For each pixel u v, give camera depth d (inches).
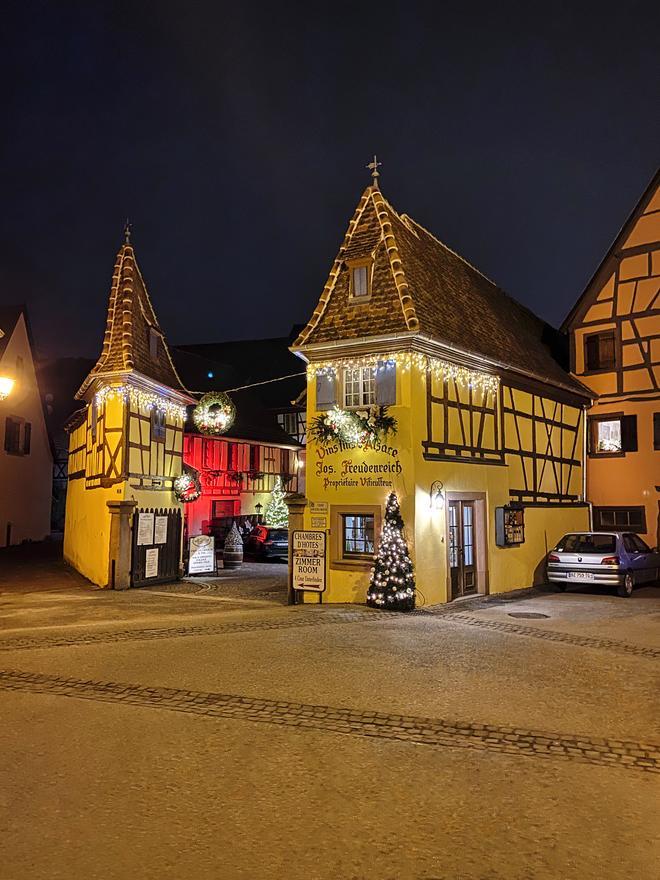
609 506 817.5
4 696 270.5
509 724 244.2
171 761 207.0
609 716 254.8
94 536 749.3
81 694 273.3
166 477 782.5
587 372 847.7
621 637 405.7
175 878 145.5
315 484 560.7
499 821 172.2
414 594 503.5
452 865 151.6
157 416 772.0
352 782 193.9
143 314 784.3
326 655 343.0
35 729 233.6
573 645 380.5
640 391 809.5
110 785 190.2
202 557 829.8
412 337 522.6
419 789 190.1
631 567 625.3
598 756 216.5
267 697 270.5
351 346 552.4
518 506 645.9
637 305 820.0
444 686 289.4
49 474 1363.2
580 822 172.4
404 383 527.2
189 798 182.7
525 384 703.1
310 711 254.5
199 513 1267.2
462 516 585.9
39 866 149.6
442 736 231.5
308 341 568.1
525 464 693.3
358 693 277.4
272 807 178.1
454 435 574.6
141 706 258.7
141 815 173.0
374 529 531.8
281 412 1606.8
